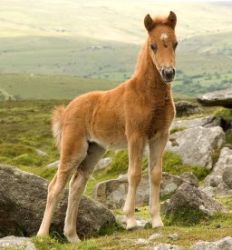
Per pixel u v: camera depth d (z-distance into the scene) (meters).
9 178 17.17
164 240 13.89
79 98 16.66
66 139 16.27
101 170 35.19
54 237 15.87
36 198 17.11
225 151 29.72
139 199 24.64
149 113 15.05
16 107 173.75
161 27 14.78
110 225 17.16
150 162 15.73
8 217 16.89
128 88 15.52
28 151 58.12
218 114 34.22
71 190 16.41
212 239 13.76
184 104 47.19
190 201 17.00
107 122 15.80
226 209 17.88
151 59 14.96
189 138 31.55
